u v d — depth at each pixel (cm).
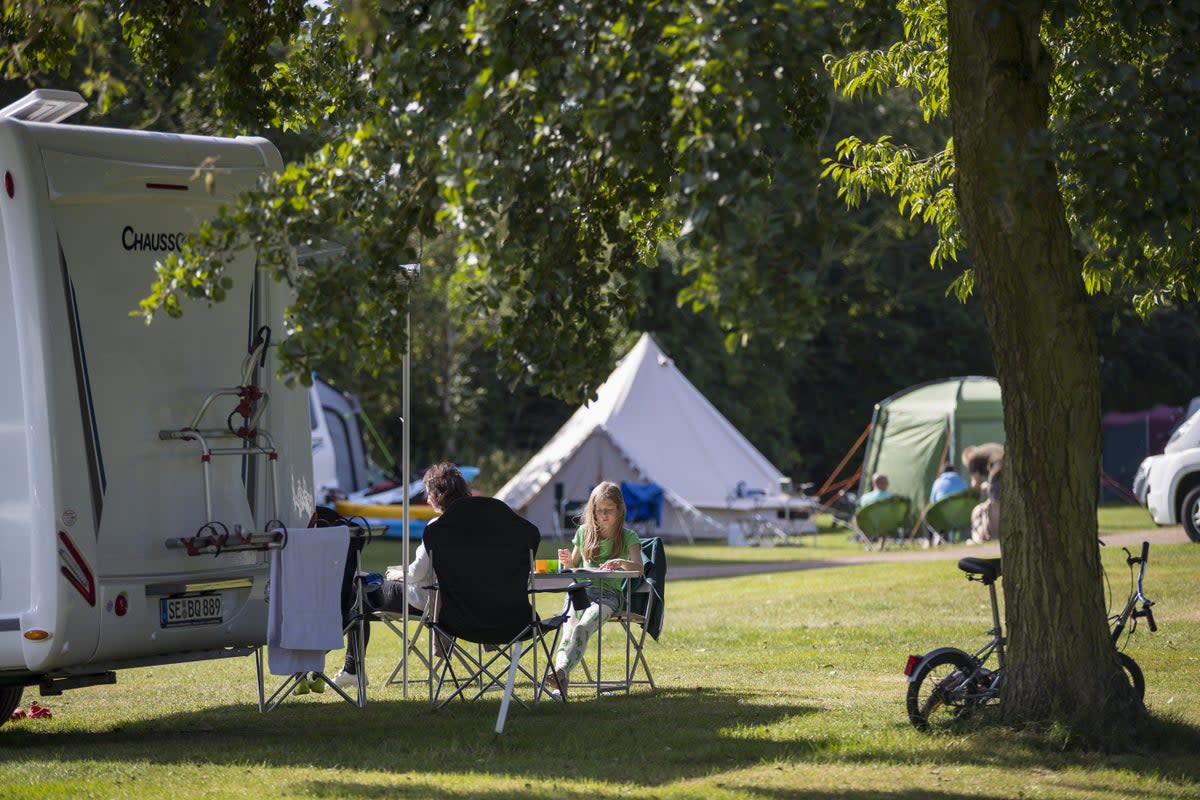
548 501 6656
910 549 5553
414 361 9081
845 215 1235
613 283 1677
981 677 1742
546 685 2134
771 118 1227
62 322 1736
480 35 1338
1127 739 1625
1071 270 1659
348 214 1439
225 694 2302
